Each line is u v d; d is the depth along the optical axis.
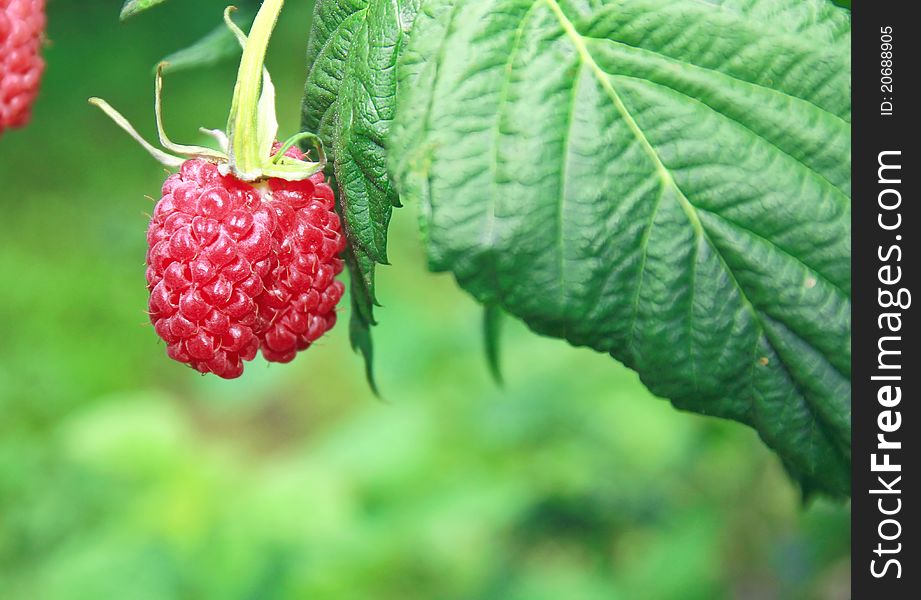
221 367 0.18
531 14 0.17
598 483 0.38
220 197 0.18
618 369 0.40
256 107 0.18
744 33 0.17
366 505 0.37
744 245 0.17
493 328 0.24
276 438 0.54
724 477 0.37
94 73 0.82
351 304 0.19
